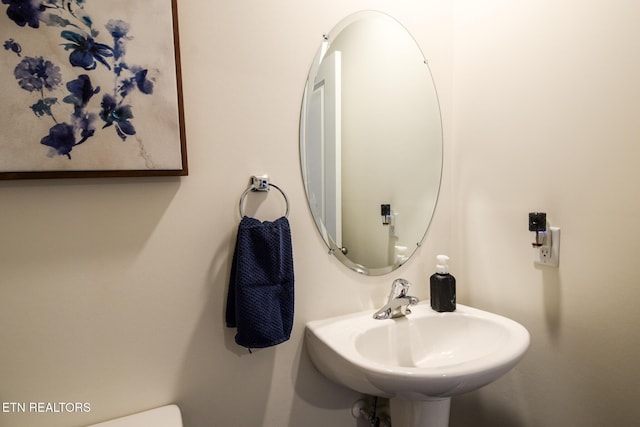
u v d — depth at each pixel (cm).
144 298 80
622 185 83
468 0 120
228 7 86
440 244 128
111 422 76
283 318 89
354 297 110
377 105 111
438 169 126
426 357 105
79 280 74
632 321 83
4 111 64
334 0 101
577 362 94
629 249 83
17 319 69
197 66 83
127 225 78
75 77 68
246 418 94
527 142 103
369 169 111
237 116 88
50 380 72
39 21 65
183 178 83
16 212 68
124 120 73
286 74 94
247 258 83
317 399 104
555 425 99
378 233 114
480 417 121
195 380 87
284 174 96
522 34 103
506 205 110
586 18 88
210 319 87
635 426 84
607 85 84
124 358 79
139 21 73
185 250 84
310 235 101
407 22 116
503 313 113
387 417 109
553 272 98
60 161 68
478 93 118
